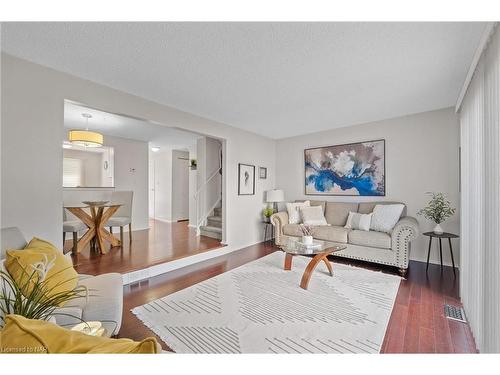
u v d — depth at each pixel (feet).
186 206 25.86
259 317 6.72
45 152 7.22
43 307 3.14
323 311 7.05
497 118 4.52
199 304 7.48
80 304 4.75
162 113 10.41
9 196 6.61
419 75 7.75
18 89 6.73
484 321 5.03
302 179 16.57
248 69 7.37
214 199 17.92
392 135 12.72
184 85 8.54
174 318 6.68
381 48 6.22
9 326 1.86
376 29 5.47
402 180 12.39
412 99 9.96
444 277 9.70
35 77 7.02
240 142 14.84
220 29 5.48
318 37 5.77
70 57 6.73
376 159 13.26
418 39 5.82
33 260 4.35
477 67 5.92
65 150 17.70
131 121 14.03
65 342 1.76
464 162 7.59
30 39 5.88
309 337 5.83
